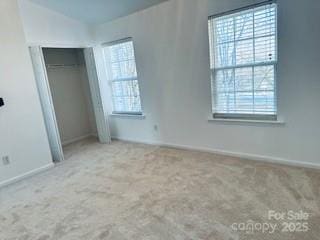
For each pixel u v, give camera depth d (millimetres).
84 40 4375
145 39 3777
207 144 3551
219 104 3293
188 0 3148
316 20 2354
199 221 2004
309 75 2516
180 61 3459
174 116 3805
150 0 3350
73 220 2205
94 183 2936
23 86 3309
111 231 1991
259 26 2721
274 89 2793
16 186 3100
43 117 3609
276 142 2906
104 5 3576
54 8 3779
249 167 2922
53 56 4660
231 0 2799
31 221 2260
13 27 3180
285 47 2576
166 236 1863
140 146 4254
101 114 4566
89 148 4453
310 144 2684
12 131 3221
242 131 3143
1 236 2076
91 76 4449
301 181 2469
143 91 4090
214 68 3195
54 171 3482
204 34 3119
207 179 2723
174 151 3799
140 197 2482
